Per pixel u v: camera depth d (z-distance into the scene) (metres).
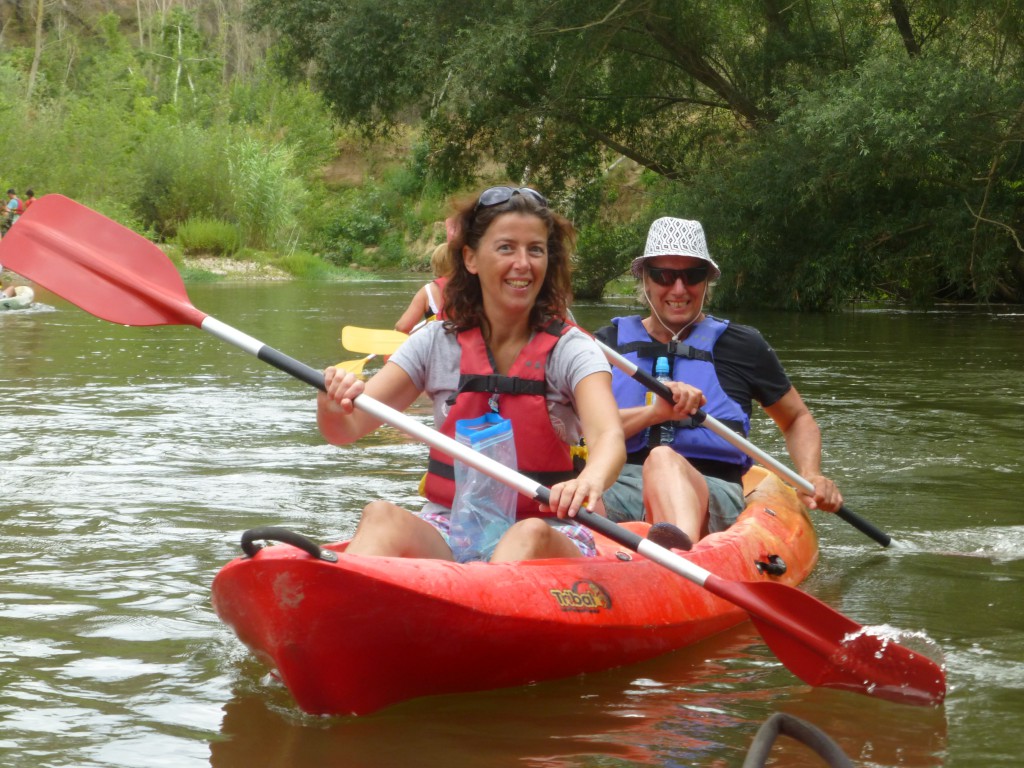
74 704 2.38
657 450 3.42
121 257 3.15
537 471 2.83
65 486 4.57
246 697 2.43
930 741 2.21
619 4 16.19
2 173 24.55
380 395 2.86
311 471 4.98
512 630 2.44
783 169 15.48
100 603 3.08
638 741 2.20
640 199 23.05
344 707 2.32
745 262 16.64
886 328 13.34
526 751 2.14
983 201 15.56
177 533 3.85
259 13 19.16
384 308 16.14
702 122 19.36
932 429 6.15
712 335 3.89
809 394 7.61
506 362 2.85
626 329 3.96
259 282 24.58
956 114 14.25
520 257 2.73
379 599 2.25
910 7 16.97
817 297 16.97
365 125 20.50
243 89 38.06
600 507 3.13
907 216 16.22
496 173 22.03
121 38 42.91
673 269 3.82
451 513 2.80
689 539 3.04
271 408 6.79
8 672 2.56
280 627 2.23
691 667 2.70
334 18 18.11
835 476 4.98
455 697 2.46
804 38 17.61
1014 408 6.95
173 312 3.04
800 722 2.14
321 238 34.09
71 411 6.56
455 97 16.39
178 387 7.71
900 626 2.95
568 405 2.84
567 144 19.20
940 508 4.39
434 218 34.12
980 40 16.14
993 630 2.92
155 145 27.78
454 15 16.81
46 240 3.18
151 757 2.11
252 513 4.16
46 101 30.36
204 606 3.07
